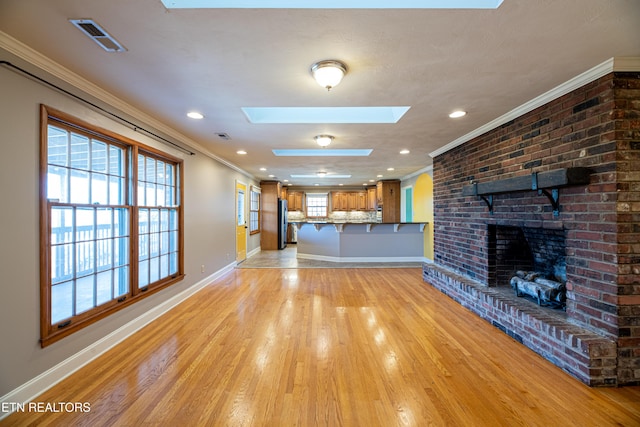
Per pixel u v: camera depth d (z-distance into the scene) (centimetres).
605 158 191
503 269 337
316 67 190
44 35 158
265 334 271
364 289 429
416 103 257
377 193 920
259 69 197
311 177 797
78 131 221
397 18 143
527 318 243
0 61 162
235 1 136
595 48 172
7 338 168
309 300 376
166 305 336
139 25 149
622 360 188
